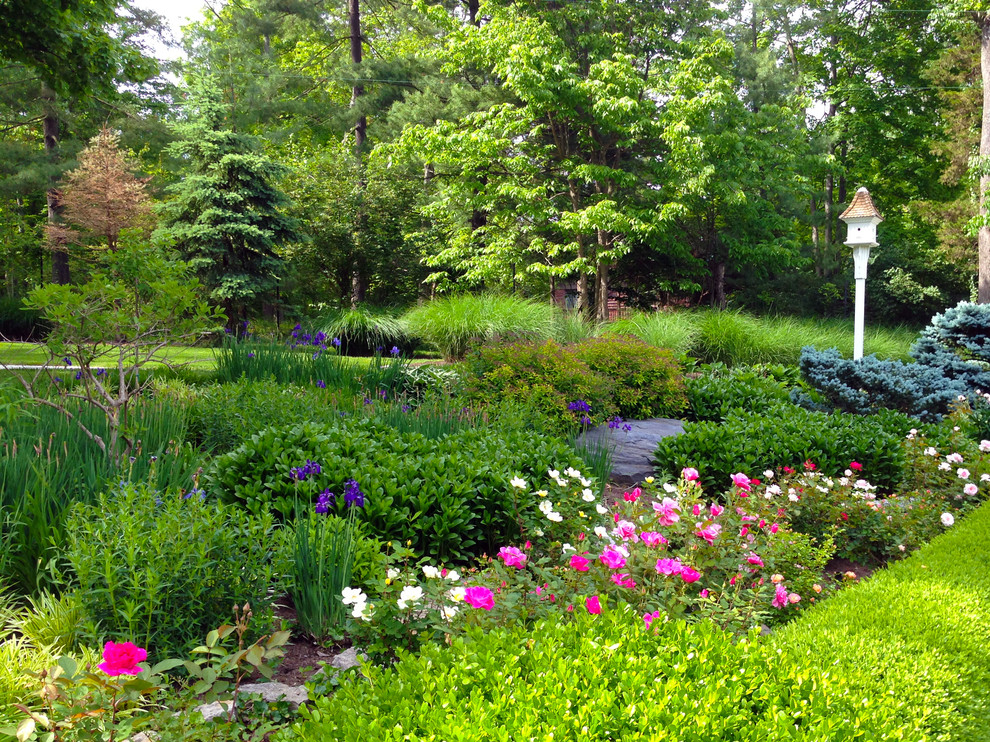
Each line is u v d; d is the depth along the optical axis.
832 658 2.60
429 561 4.21
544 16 18.31
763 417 8.15
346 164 21.42
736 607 3.33
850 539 5.21
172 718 2.18
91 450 4.54
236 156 17.03
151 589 2.87
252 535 3.42
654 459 6.95
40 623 3.00
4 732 2.13
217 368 8.55
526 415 7.43
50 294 4.86
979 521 4.84
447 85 22.80
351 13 24.91
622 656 2.13
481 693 1.88
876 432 7.07
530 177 18.86
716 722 1.83
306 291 22.03
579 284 19.23
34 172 19.75
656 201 18.97
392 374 8.82
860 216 10.96
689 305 23.12
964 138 23.31
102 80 12.15
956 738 2.36
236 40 26.12
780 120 21.44
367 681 2.19
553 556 4.05
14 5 10.47
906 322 25.59
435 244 21.45
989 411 9.03
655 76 17.67
